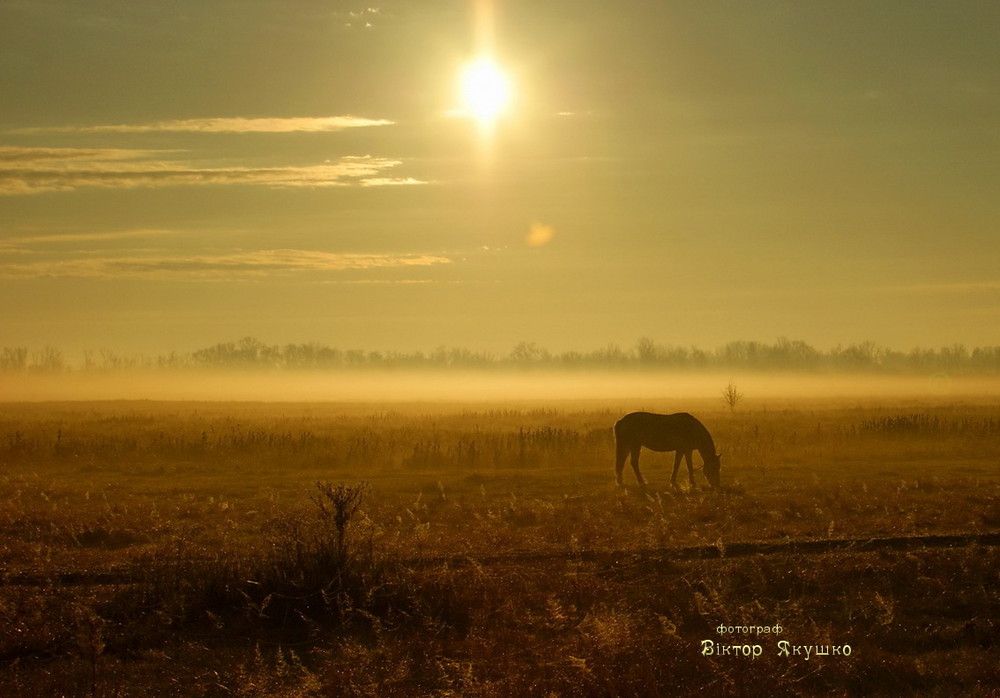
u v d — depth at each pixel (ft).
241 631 43.19
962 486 85.25
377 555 49.70
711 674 37.11
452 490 90.58
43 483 97.19
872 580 49.60
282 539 52.49
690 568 52.13
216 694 36.50
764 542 59.26
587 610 43.57
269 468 113.09
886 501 74.95
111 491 91.30
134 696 36.14
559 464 116.67
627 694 34.71
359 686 36.40
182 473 108.58
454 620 44.06
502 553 57.26
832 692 36.04
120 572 52.08
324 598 44.04
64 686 36.99
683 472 105.29
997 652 39.93
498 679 36.24
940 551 55.01
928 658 39.24
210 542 62.39
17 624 42.60
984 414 206.28
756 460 115.85
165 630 43.01
